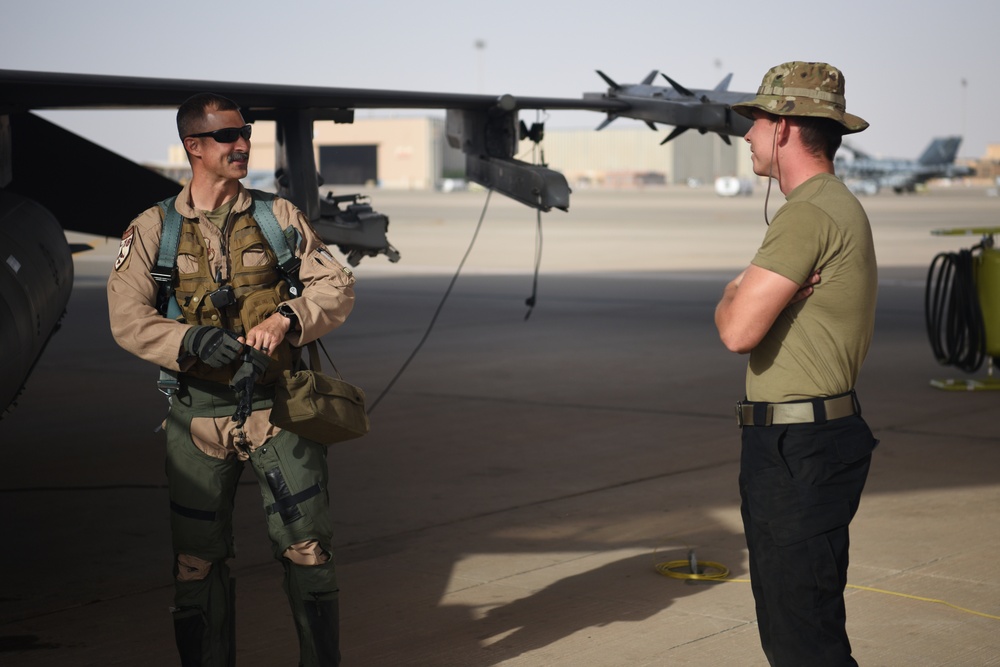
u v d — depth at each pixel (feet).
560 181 20.67
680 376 33.96
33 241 17.07
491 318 49.11
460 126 22.57
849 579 15.47
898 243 100.94
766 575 9.73
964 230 31.07
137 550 17.34
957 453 23.31
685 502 19.93
